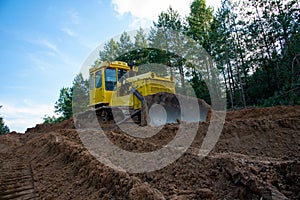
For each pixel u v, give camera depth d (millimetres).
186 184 3746
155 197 3162
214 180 3717
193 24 23891
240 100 21766
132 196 3336
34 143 9469
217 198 3312
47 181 5309
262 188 3115
